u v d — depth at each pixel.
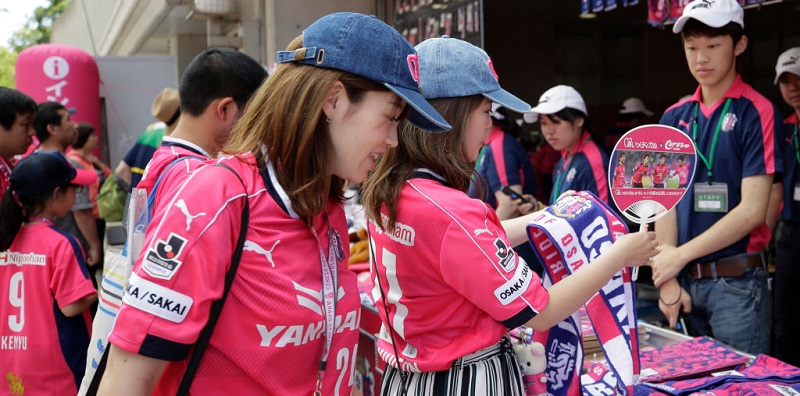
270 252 1.09
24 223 2.53
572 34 10.87
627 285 1.57
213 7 6.59
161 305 1.01
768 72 9.45
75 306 2.46
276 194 1.11
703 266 2.52
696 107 2.59
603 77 11.00
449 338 1.48
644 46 10.97
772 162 2.38
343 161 1.13
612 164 1.57
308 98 1.07
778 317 3.63
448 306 1.46
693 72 2.53
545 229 1.52
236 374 1.09
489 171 3.98
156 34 10.82
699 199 2.54
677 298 2.53
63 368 2.48
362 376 2.82
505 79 10.59
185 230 1.02
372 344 2.66
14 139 2.97
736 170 2.47
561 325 1.63
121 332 1.01
